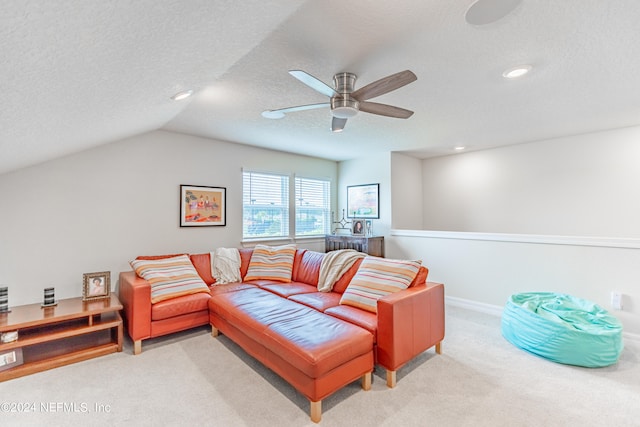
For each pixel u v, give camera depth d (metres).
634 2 1.39
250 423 1.72
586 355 2.30
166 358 2.49
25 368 2.21
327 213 5.52
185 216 3.76
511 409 1.84
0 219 2.68
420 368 2.33
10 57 1.05
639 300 2.74
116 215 3.28
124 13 1.05
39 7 0.85
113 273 3.25
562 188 4.00
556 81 2.28
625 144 3.56
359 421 1.74
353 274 3.03
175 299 2.83
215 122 3.28
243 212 4.36
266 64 1.98
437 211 5.29
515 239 3.47
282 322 2.17
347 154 5.06
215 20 1.34
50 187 2.91
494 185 4.62
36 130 1.92
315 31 1.61
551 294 3.11
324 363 1.73
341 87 2.12
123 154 3.32
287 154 4.90
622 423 1.71
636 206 3.51
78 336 2.75
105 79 1.56
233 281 3.57
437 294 2.56
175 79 1.92
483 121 3.29
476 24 1.51
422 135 3.87
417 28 1.59
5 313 2.46
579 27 1.59
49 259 2.90
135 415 1.78
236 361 2.44
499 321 3.36
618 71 2.11
